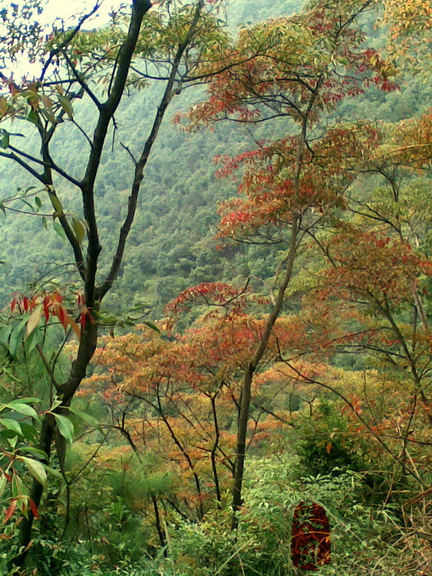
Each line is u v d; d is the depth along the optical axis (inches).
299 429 206.7
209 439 267.3
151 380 230.1
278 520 142.8
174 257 1179.3
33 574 107.3
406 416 177.5
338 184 215.3
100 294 133.7
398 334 213.8
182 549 141.5
